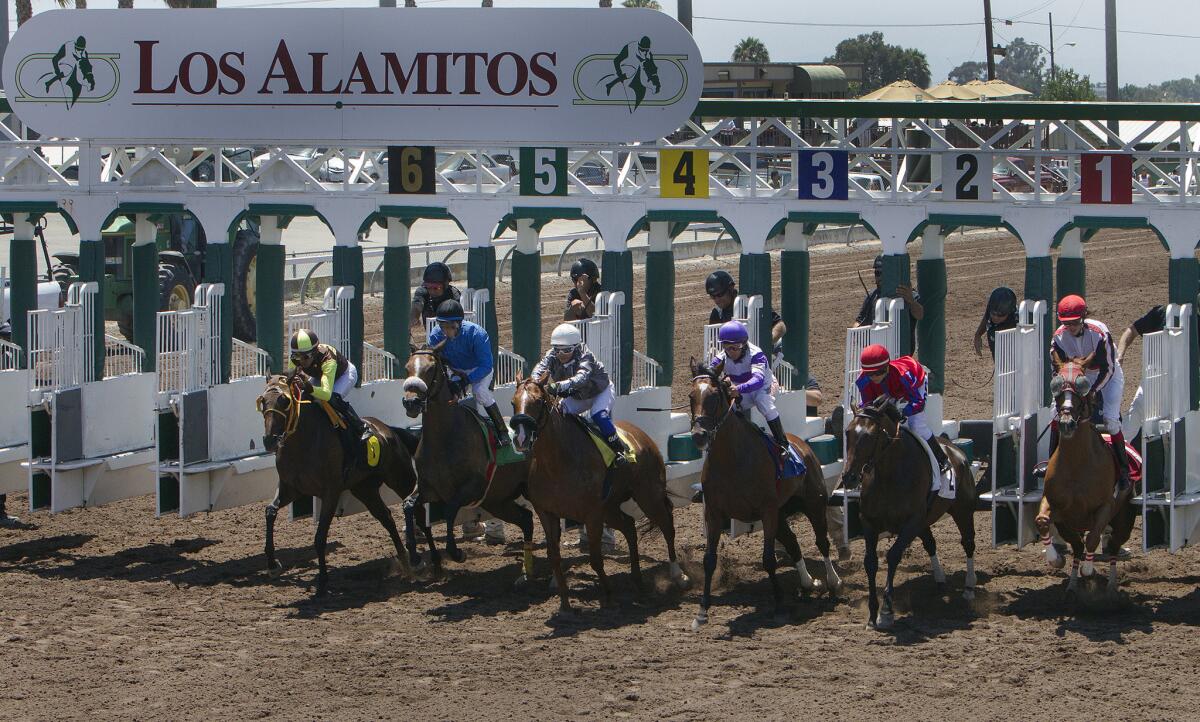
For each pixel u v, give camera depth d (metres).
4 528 21.86
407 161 20.94
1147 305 43.44
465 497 18.36
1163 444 17.88
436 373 18.03
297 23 20.75
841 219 19.72
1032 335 18.22
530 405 16.50
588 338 19.75
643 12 19.81
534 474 17.12
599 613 17.17
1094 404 16.77
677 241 54.78
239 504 20.67
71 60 21.33
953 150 19.20
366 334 37.22
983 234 63.47
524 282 21.81
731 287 20.03
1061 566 17.88
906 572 19.17
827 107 19.41
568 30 20.03
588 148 20.44
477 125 20.50
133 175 22.20
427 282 19.84
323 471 18.14
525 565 18.81
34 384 22.45
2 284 24.50
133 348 22.61
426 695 13.99
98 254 21.88
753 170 20.05
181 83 21.09
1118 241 61.59
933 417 20.33
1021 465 17.78
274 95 20.91
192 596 17.91
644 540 21.17
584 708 13.59
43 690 14.09
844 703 13.68
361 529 21.98
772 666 14.88
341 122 20.80
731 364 17.08
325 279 43.28
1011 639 15.80
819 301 44.41
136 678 14.49
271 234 22.89
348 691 14.10
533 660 15.15
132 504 23.66
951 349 37.56
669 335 21.30
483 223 20.88
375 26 20.55
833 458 20.34
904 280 19.56
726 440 16.64
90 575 19.03
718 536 16.89
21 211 22.08
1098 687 14.06
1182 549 19.64
